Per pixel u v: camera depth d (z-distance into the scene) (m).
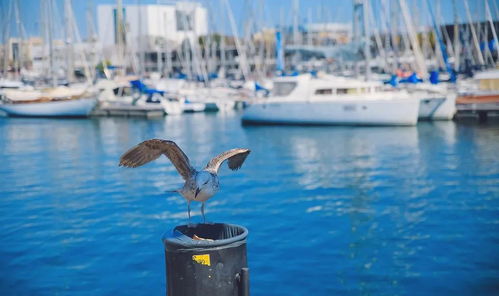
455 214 16.77
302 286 11.73
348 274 12.26
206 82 65.56
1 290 11.82
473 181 21.31
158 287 11.91
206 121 48.16
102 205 18.98
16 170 25.73
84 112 52.22
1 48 70.75
